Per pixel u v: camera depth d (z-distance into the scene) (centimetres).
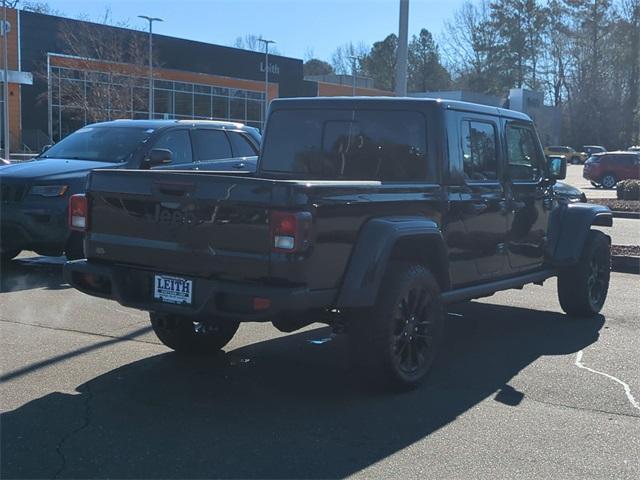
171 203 493
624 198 2450
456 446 442
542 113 7306
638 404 521
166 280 499
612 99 8031
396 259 550
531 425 479
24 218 912
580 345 684
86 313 767
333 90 6694
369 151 630
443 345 681
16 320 733
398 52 1242
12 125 4188
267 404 510
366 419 484
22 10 4122
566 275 782
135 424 468
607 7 7869
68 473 396
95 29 4291
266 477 396
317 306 469
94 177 536
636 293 952
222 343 636
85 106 4031
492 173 662
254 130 1179
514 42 8238
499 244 664
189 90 5238
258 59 5797
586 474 406
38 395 518
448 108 607
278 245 452
